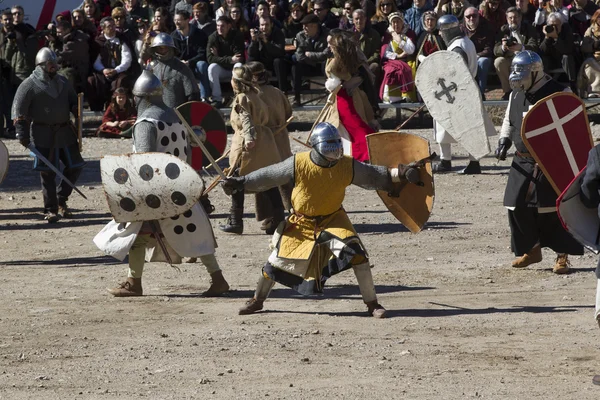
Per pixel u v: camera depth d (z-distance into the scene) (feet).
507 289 63.10
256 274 69.10
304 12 150.92
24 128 92.27
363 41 143.23
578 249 66.23
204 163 80.69
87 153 136.26
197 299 61.46
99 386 42.96
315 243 54.39
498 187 108.06
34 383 43.60
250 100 78.59
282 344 49.75
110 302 60.85
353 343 49.90
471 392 41.14
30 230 90.53
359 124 88.12
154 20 146.20
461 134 86.48
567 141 62.95
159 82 62.03
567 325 53.06
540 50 141.38
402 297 61.16
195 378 44.04
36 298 62.44
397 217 57.57
